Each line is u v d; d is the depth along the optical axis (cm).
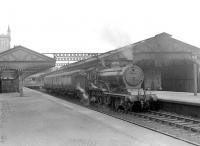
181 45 3291
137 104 1884
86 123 1359
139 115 1712
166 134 1085
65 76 3397
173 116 1600
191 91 3475
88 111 1869
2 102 2652
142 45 3162
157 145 918
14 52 3628
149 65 3762
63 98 3294
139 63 3553
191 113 1703
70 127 1249
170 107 1911
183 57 3284
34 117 1580
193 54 2891
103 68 2388
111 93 2062
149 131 1162
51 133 1120
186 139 1038
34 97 3394
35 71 4547
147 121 1505
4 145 932
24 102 2628
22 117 1588
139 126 1280
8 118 1555
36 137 1048
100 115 1661
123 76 1916
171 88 3972
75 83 2953
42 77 6844
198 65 3306
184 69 3628
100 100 2305
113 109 2062
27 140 1000
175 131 1221
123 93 1930
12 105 2336
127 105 1856
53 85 4309
